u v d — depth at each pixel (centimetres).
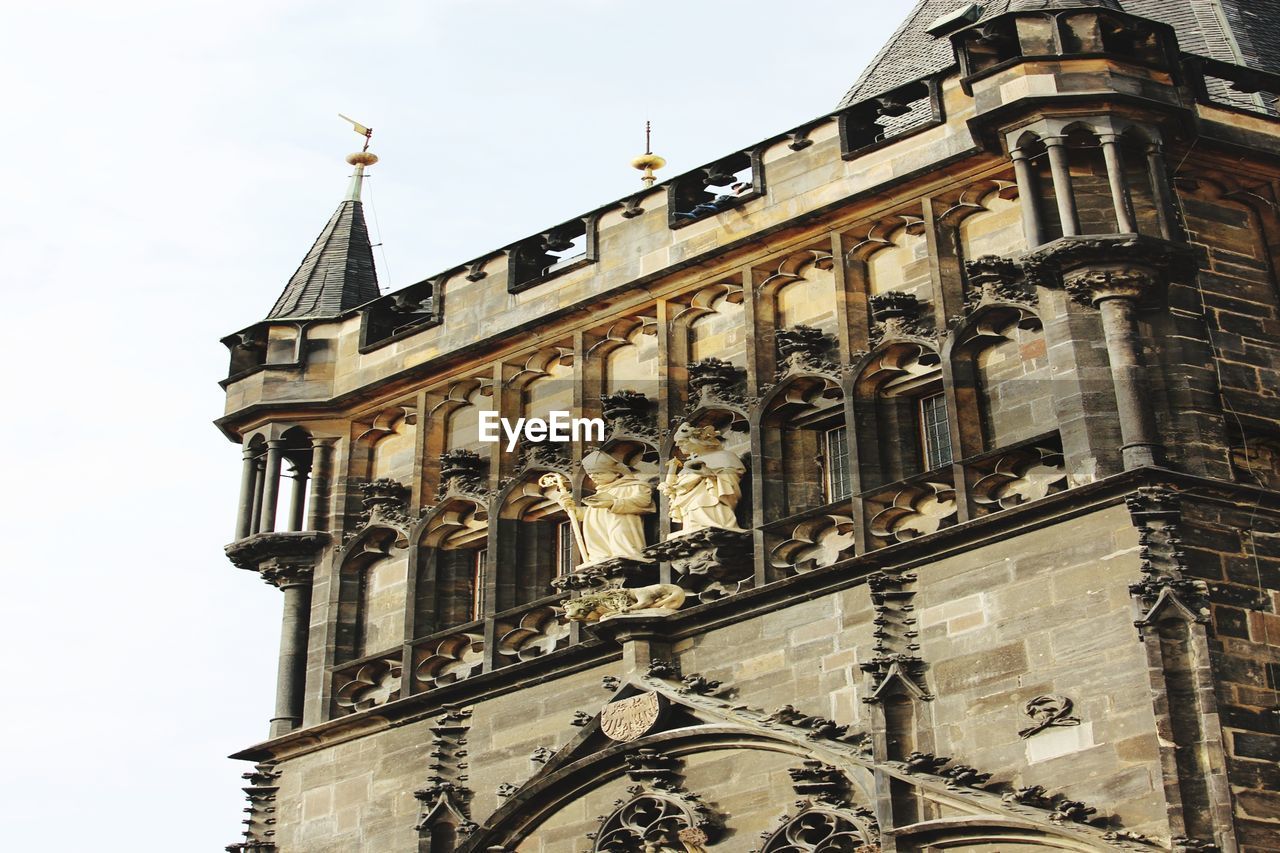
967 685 4744
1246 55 5662
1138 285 4900
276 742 5847
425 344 6084
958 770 4625
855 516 5081
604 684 5250
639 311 5738
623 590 5291
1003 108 5088
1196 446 4781
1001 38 5266
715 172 5728
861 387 5253
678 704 5119
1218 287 5122
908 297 5278
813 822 4809
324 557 6038
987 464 4959
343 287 6425
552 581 5653
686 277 5656
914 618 4875
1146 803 4422
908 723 4775
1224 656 4512
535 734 5406
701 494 5341
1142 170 5062
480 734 5500
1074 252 4909
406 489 6012
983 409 5100
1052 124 5056
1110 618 4597
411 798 5559
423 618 5791
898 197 5381
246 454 6228
